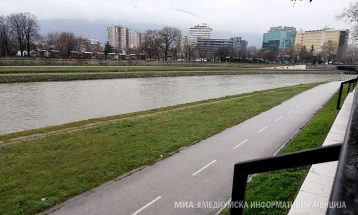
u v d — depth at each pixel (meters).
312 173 6.69
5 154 11.26
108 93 34.06
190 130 14.91
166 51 96.75
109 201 7.71
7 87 35.59
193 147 12.15
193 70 70.44
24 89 34.56
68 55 87.06
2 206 7.37
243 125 16.17
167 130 14.95
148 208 7.39
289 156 2.06
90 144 12.51
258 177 8.50
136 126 15.93
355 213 0.94
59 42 97.38
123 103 27.78
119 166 9.97
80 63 65.75
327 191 5.93
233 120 17.41
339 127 10.36
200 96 34.25
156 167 9.98
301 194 5.84
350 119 2.05
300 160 2.02
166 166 10.07
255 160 2.26
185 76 61.62
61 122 19.94
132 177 9.17
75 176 9.19
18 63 56.12
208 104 24.78
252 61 120.06
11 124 19.16
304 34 170.75
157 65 80.75
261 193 7.38
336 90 36.03
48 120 20.44
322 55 130.88
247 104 24.09
